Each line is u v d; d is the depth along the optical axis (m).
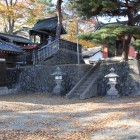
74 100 18.14
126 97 19.36
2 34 30.27
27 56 27.98
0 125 9.88
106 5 18.70
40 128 9.35
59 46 27.67
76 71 22.05
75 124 9.97
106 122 10.09
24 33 40.53
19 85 23.73
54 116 11.78
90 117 11.36
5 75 22.28
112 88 19.45
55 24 32.84
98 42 18.86
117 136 8.00
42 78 23.12
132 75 20.56
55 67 22.70
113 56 31.48
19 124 10.06
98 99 18.64
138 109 12.79
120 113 11.88
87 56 41.31
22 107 14.28
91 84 20.47
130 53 30.11
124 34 19.27
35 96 20.16
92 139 7.74
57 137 8.03
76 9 21.31
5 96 19.92
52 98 19.08
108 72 21.47
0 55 23.08
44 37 34.06
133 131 8.50
